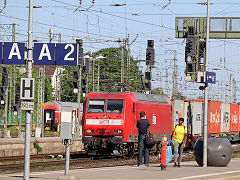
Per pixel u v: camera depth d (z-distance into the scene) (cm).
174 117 6562
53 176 2712
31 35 2681
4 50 2759
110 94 5322
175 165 3556
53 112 12338
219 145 3584
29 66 2673
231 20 7025
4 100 7388
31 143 6481
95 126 5247
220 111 8106
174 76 12150
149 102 5638
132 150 5391
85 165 4409
